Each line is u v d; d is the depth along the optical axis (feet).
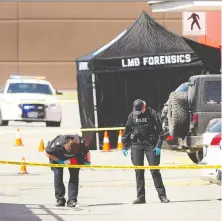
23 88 321.93
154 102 244.01
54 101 317.22
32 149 238.07
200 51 245.24
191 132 189.67
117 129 238.68
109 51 242.17
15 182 165.17
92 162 204.44
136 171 135.64
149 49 244.01
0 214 121.19
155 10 223.51
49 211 125.39
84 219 117.19
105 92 241.76
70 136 130.82
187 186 159.02
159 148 134.51
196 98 188.85
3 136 281.54
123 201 138.62
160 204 134.31
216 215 121.39
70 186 131.44
